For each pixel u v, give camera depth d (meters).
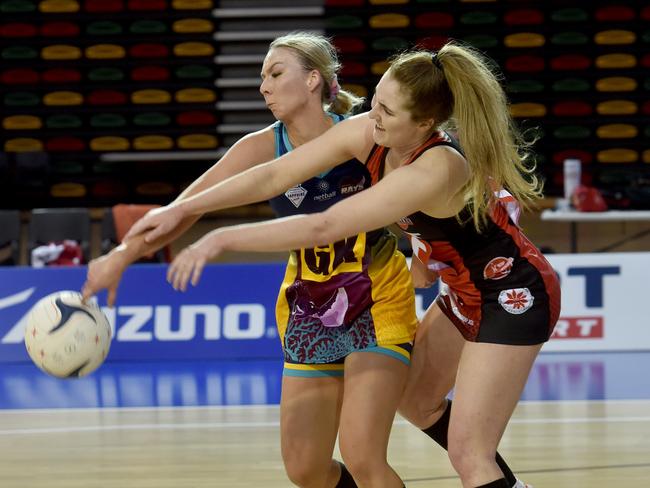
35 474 12.23
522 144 9.27
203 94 36.41
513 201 8.01
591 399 15.79
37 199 34.19
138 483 11.80
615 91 36.09
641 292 18.97
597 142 36.03
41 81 36.47
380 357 8.32
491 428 7.62
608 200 27.61
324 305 8.55
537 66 36.06
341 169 8.31
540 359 18.61
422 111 7.21
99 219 35.78
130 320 19.05
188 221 7.95
